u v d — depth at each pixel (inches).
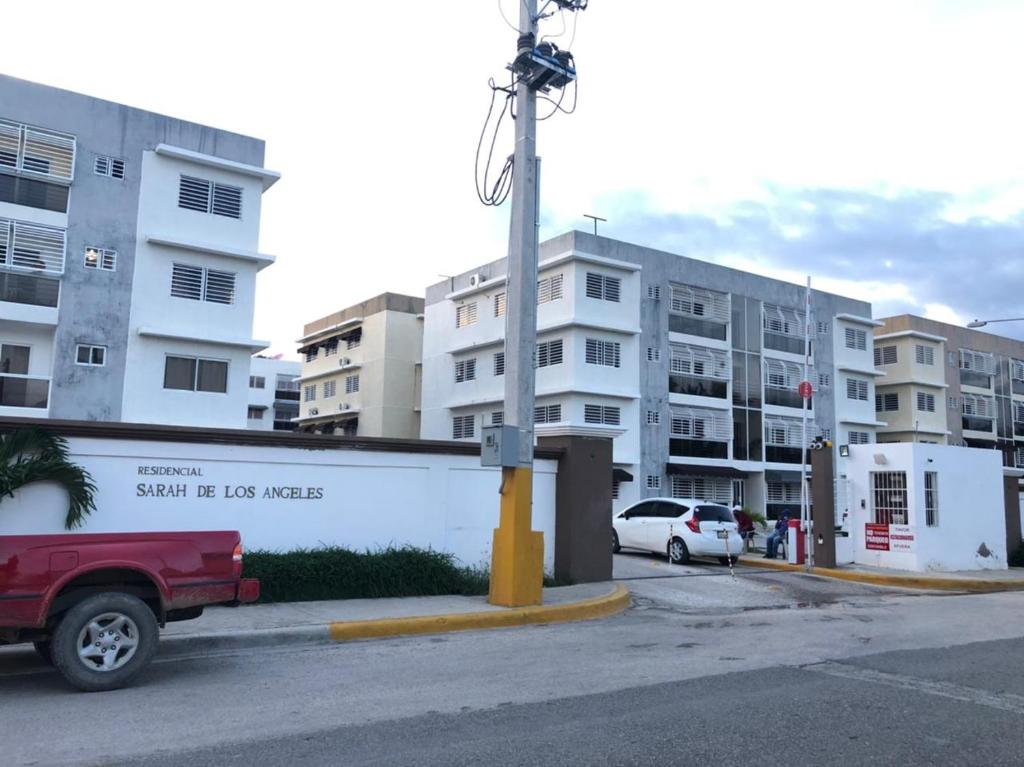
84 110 1108.5
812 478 780.6
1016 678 316.5
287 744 223.8
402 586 486.0
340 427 2118.6
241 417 1186.6
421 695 281.0
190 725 241.4
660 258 1557.6
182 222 1158.3
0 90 1058.1
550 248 1487.5
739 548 789.2
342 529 503.8
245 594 312.8
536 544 476.7
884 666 337.4
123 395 1107.9
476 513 557.3
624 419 1460.4
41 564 276.4
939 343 2107.5
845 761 213.0
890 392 2070.6
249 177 1211.2
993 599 611.8
